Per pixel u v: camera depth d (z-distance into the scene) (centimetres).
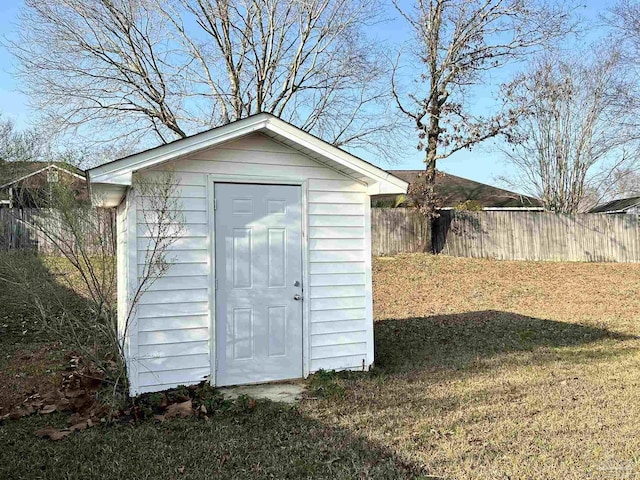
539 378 657
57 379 666
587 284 1719
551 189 2972
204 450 441
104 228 602
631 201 3112
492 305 1376
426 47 2178
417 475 393
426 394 593
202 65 2075
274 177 661
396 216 2397
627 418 503
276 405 556
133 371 588
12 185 1105
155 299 602
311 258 681
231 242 641
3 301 987
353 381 647
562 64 2820
